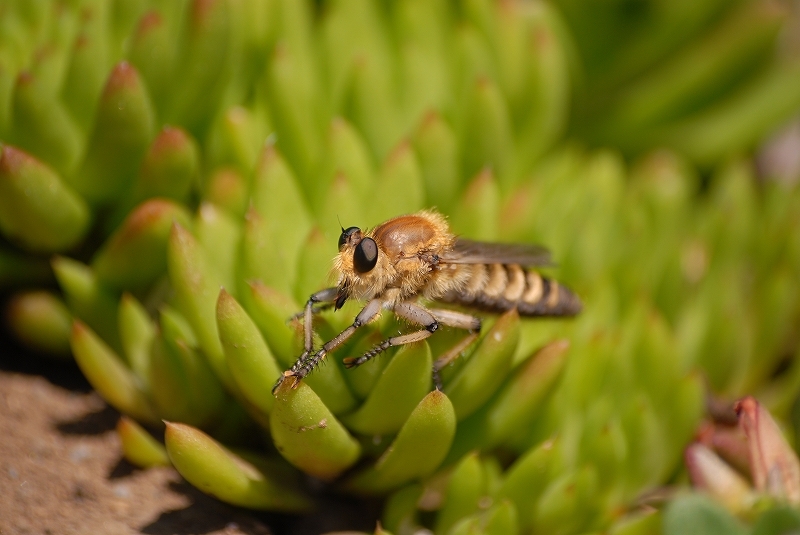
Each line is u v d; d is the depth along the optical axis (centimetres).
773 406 26
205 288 24
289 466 25
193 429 24
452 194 26
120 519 24
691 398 25
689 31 29
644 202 27
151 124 25
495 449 25
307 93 26
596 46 29
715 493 24
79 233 26
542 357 24
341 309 25
